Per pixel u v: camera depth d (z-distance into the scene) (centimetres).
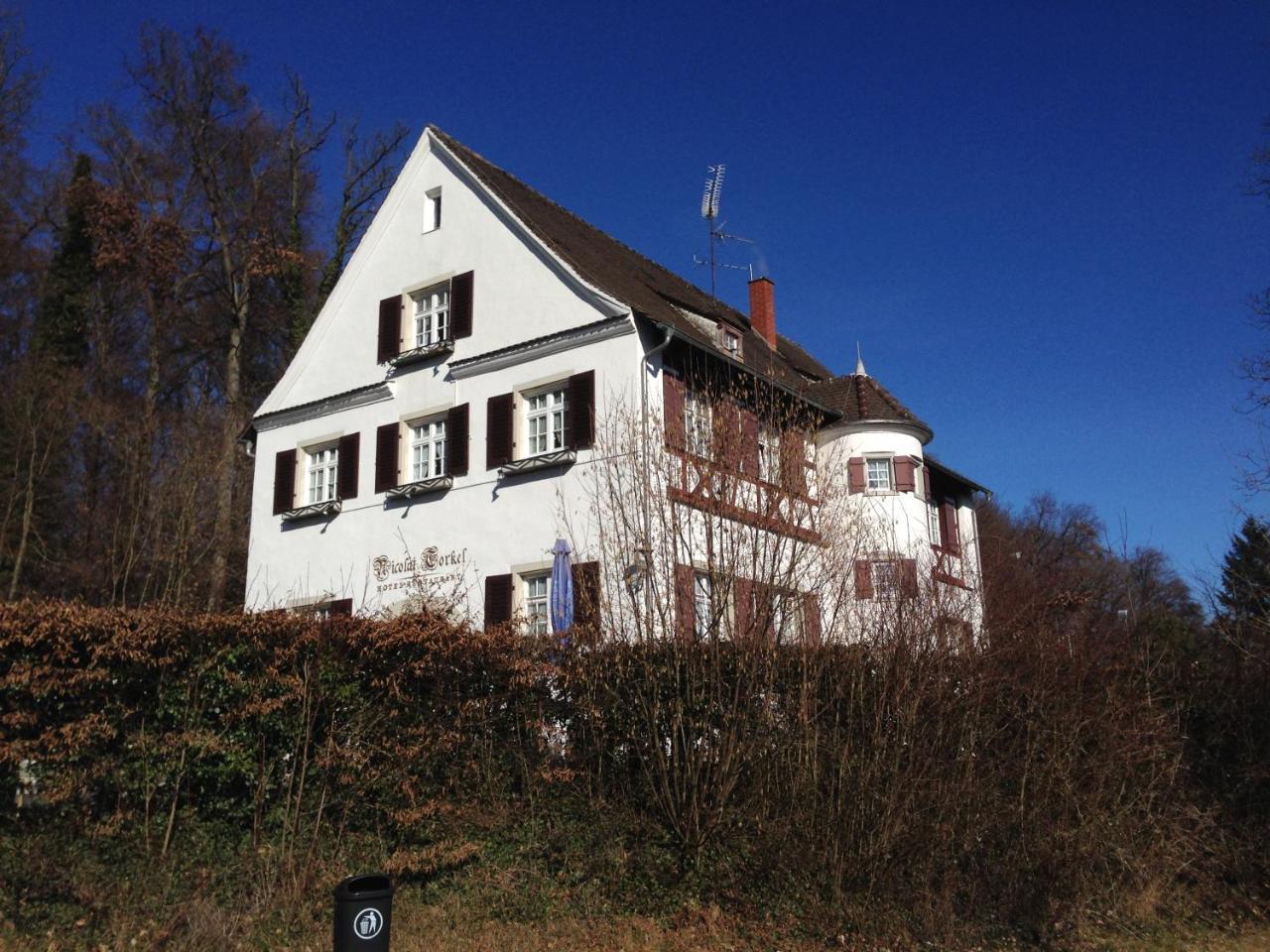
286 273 3525
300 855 981
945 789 1072
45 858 848
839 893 1033
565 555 1653
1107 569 1680
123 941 825
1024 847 1098
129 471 2864
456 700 1116
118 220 3303
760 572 1157
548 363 2011
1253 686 1334
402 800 1062
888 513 2430
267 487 2458
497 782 1128
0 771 848
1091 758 1164
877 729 1070
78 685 878
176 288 3462
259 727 991
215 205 3531
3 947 792
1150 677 1313
